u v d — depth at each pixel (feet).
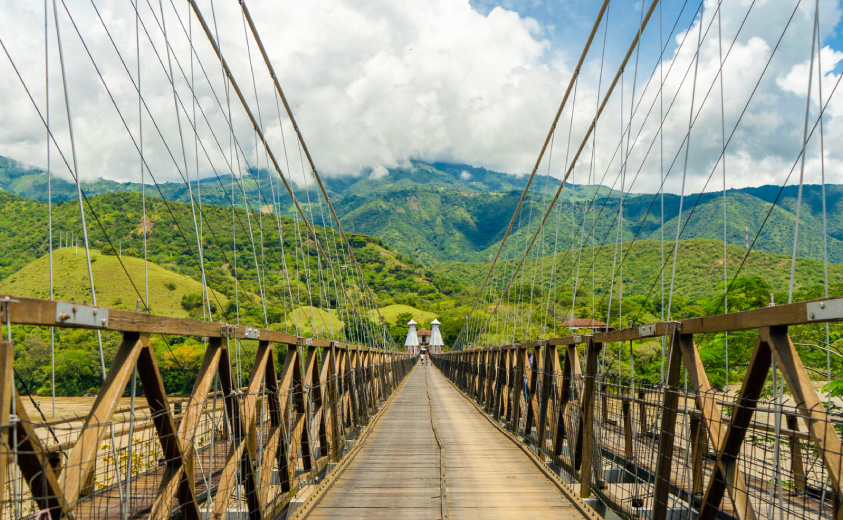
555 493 18.35
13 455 5.81
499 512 16.16
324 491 17.97
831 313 6.41
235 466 11.28
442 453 24.97
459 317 280.92
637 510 13.48
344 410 27.37
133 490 15.42
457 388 81.92
